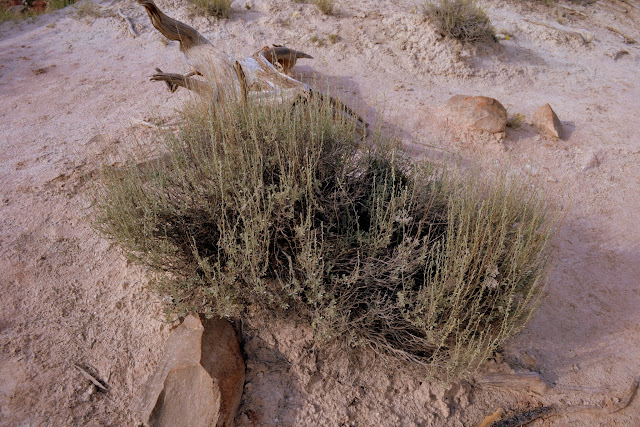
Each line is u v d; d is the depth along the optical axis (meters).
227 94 3.73
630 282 3.98
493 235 2.93
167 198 3.24
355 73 6.68
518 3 8.93
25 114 5.62
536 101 6.51
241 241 2.92
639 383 3.20
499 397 3.06
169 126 4.74
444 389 2.96
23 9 8.73
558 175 5.12
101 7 8.23
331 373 3.03
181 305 2.95
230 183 3.08
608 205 4.80
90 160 4.70
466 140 5.47
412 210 3.32
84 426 2.73
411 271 3.03
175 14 7.57
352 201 3.17
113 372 2.98
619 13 9.48
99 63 6.88
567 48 7.84
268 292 2.92
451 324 2.76
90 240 3.78
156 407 2.73
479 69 6.92
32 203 4.10
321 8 7.73
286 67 6.19
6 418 2.71
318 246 3.08
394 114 5.83
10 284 3.40
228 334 2.96
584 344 3.45
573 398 3.09
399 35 7.26
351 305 2.95
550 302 3.73
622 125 6.11
